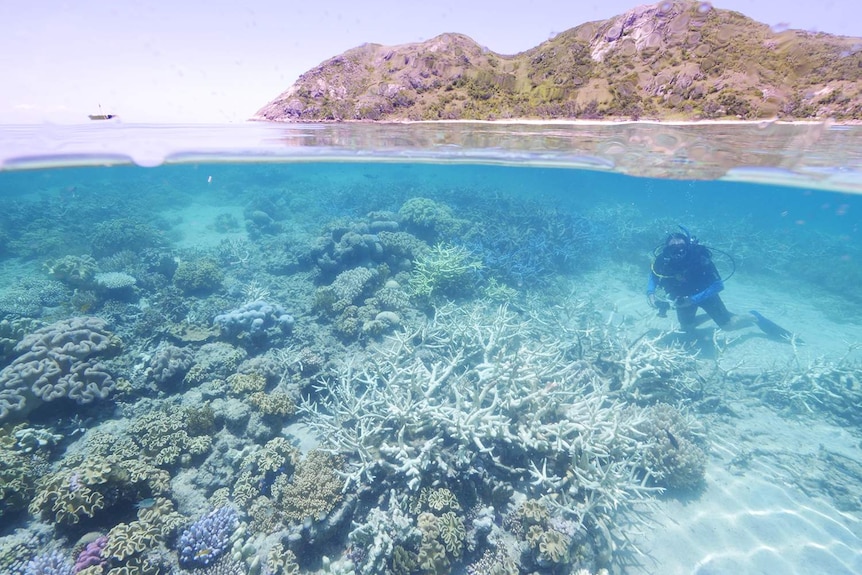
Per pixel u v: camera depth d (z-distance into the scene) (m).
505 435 4.50
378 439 4.75
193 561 3.87
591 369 6.70
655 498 5.09
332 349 7.30
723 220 28.55
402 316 8.49
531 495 4.51
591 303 10.10
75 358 6.04
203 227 18.92
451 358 6.49
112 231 14.96
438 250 10.38
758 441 6.14
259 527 4.21
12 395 5.33
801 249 20.11
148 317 8.24
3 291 10.40
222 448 5.00
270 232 17.03
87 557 3.70
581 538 4.08
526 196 25.50
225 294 10.15
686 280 8.72
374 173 30.23
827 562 4.41
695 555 4.46
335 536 4.28
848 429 6.49
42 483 4.36
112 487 4.25
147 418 5.20
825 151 7.83
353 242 10.17
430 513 4.06
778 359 8.46
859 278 14.88
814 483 5.39
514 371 5.14
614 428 4.73
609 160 11.38
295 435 5.46
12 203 22.20
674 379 6.79
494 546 4.07
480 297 9.93
